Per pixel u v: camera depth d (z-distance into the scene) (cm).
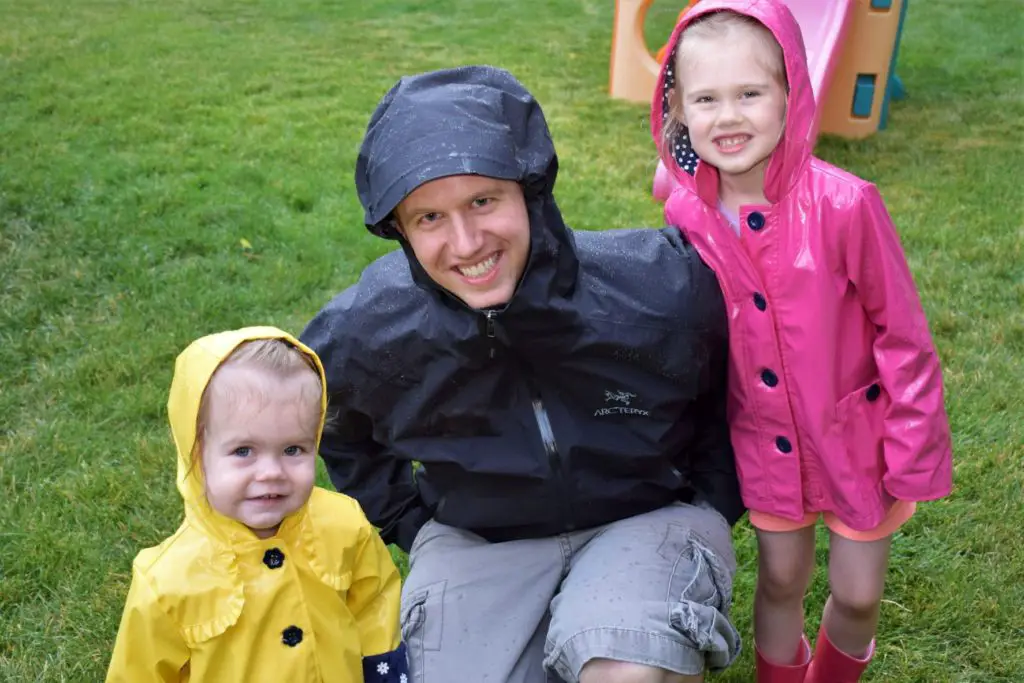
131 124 693
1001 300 432
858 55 679
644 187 579
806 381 205
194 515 192
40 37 962
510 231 181
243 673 188
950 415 347
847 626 226
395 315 203
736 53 200
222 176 593
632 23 769
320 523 199
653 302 203
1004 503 301
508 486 212
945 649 254
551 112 748
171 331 415
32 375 387
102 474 330
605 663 184
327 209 548
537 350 196
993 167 614
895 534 293
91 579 286
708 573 206
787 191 203
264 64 891
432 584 221
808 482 216
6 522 307
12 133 664
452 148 173
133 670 186
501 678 204
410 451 215
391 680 203
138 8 1141
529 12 1160
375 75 862
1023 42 974
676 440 215
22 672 256
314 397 187
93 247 493
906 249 488
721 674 253
